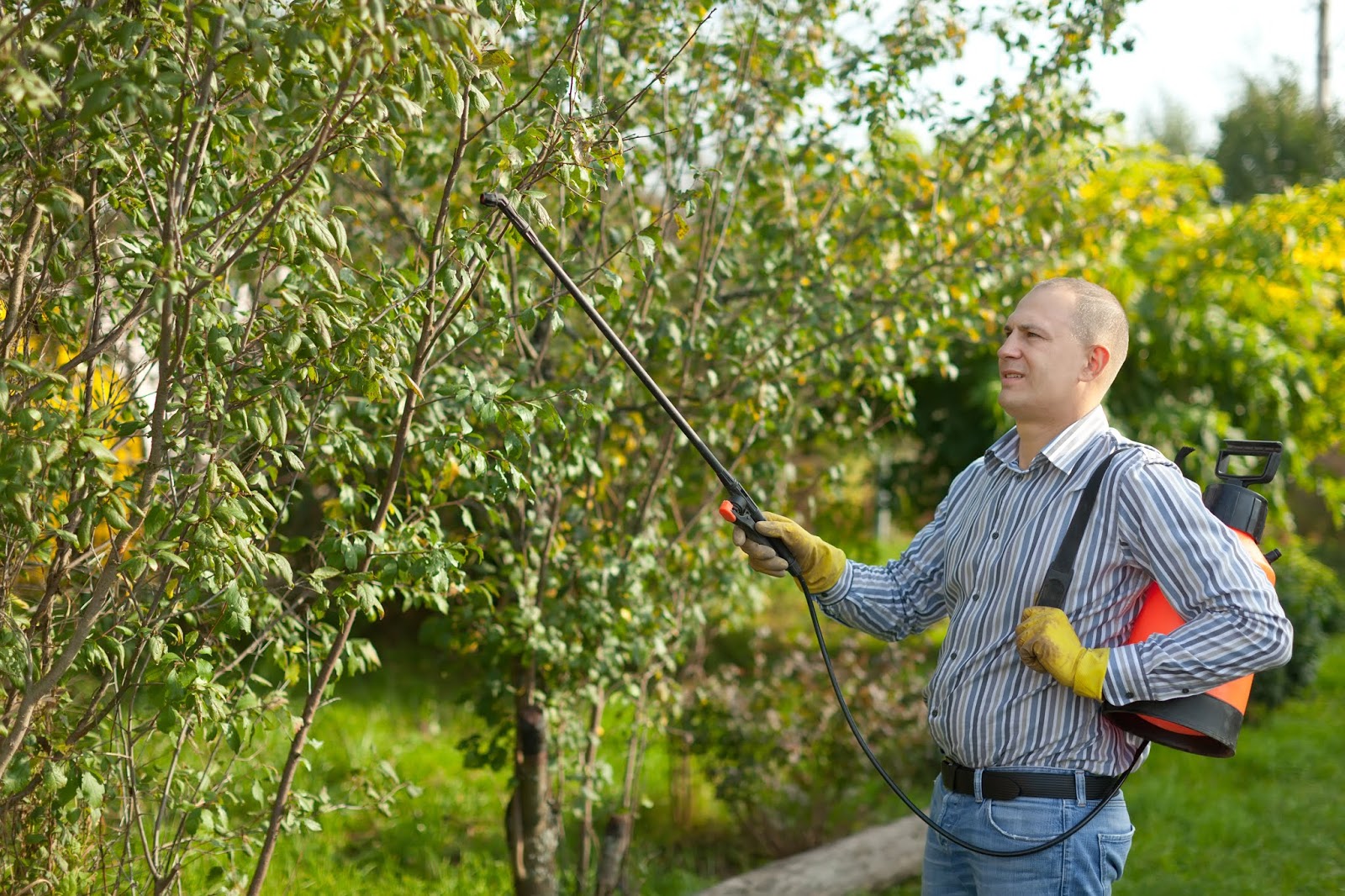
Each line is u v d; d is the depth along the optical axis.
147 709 2.77
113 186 2.21
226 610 2.20
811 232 3.85
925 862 2.37
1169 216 6.29
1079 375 2.20
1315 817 5.23
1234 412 6.78
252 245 2.46
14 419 1.87
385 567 2.50
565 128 2.38
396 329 2.27
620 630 3.66
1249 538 2.23
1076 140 4.76
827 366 3.97
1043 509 2.18
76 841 2.60
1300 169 13.50
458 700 4.10
